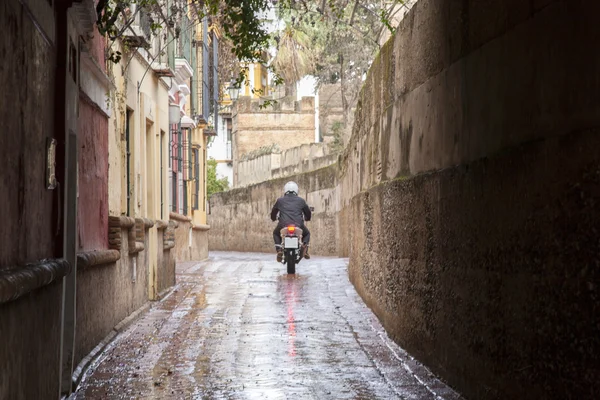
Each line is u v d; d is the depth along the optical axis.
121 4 12.66
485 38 8.34
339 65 48.34
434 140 10.43
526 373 7.08
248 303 17.58
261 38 14.20
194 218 36.31
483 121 8.40
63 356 9.60
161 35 20.53
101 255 12.16
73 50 9.48
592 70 5.86
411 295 11.57
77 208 10.23
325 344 12.57
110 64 13.83
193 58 32.66
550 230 6.56
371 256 16.06
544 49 6.76
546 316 6.64
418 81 11.42
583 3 6.02
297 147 48.91
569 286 6.21
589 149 5.89
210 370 10.74
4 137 6.18
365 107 18.19
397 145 13.15
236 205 54.00
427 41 10.84
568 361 6.23
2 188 6.13
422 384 9.87
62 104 8.59
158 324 14.77
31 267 6.93
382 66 14.95
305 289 20.19
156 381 10.12
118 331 13.57
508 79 7.64
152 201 19.06
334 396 9.33
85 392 9.65
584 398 5.96
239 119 64.50
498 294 7.82
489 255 8.09
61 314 8.66
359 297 18.34
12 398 6.31
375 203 15.34
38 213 7.62
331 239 38.47
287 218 24.98
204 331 13.84
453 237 9.40
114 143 14.40
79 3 9.01
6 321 6.12
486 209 8.20
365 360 11.37
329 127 62.88
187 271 26.22
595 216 5.79
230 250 55.19
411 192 11.62
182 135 32.56
